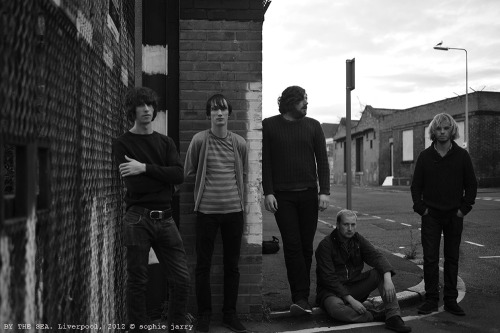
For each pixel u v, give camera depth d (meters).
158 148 3.30
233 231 4.03
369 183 45.12
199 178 4.02
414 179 4.77
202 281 4.01
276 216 4.56
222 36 4.46
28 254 1.66
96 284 2.79
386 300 4.25
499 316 4.58
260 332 4.09
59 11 2.08
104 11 3.13
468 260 7.50
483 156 29.27
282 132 4.54
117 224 3.57
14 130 1.55
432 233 4.67
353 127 49.50
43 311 1.85
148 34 4.49
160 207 3.27
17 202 1.65
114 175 3.49
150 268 4.29
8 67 1.51
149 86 4.48
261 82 4.47
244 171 4.15
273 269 6.40
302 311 4.36
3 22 1.47
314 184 4.58
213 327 4.16
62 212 2.13
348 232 4.44
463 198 4.60
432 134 4.67
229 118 4.46
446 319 4.48
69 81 2.26
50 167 1.94
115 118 3.60
